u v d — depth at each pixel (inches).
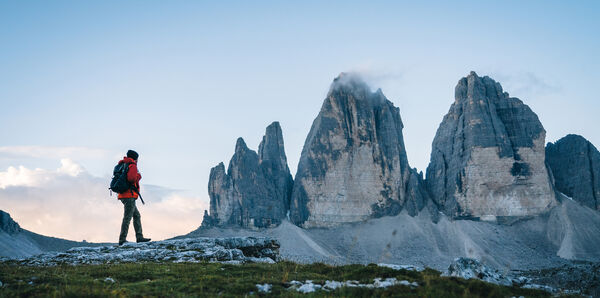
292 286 916.6
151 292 848.3
